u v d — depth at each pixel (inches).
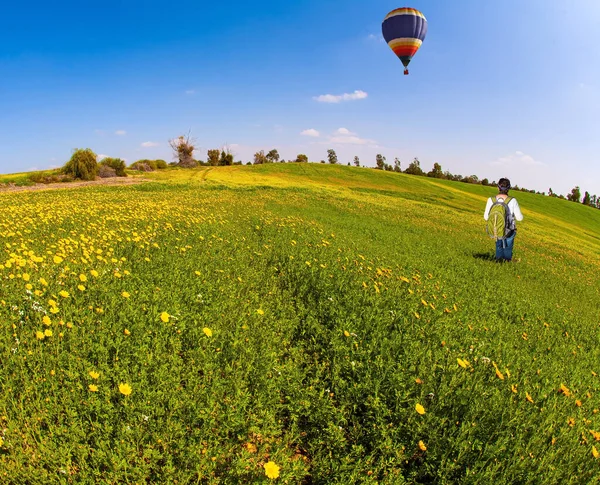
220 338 183.8
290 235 511.5
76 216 507.5
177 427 121.1
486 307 321.7
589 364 246.5
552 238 1203.9
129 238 357.7
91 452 111.7
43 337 150.0
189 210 681.6
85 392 130.6
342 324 213.9
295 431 142.6
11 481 98.5
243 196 1202.0
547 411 150.4
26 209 539.5
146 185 1407.5
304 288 287.3
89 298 200.5
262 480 112.7
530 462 124.6
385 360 180.7
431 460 129.4
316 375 172.2
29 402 121.7
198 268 299.1
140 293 214.2
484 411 143.9
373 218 981.2
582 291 523.5
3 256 260.4
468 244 730.8
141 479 103.8
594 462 129.3
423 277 382.0
